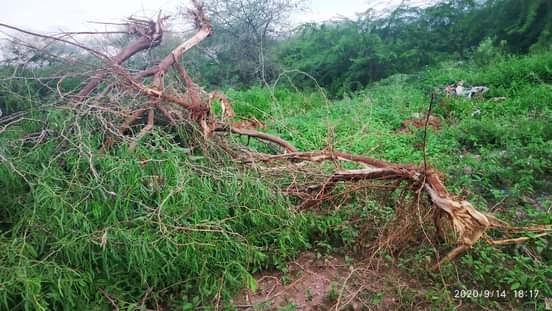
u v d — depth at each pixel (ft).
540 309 9.64
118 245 9.81
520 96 23.56
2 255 9.43
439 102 24.52
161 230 9.83
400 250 11.86
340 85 37.70
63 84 16.76
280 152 16.44
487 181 14.74
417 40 38.01
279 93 30.07
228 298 10.16
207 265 10.58
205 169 12.71
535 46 31.58
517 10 34.88
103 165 11.15
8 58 16.51
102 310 9.51
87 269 9.70
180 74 16.53
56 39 14.01
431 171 11.18
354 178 12.45
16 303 8.95
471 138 18.58
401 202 12.15
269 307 10.14
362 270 11.21
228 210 11.89
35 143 12.90
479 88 26.53
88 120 12.94
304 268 11.53
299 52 42.70
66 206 10.19
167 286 10.39
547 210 12.77
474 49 35.09
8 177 11.30
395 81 30.83
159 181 11.33
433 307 9.89
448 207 10.55
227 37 39.68
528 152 16.26
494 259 11.12
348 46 38.47
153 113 14.42
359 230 12.66
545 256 11.21
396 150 17.67
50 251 9.90
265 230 12.00
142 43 17.92
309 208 12.96
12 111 15.24
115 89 14.71
